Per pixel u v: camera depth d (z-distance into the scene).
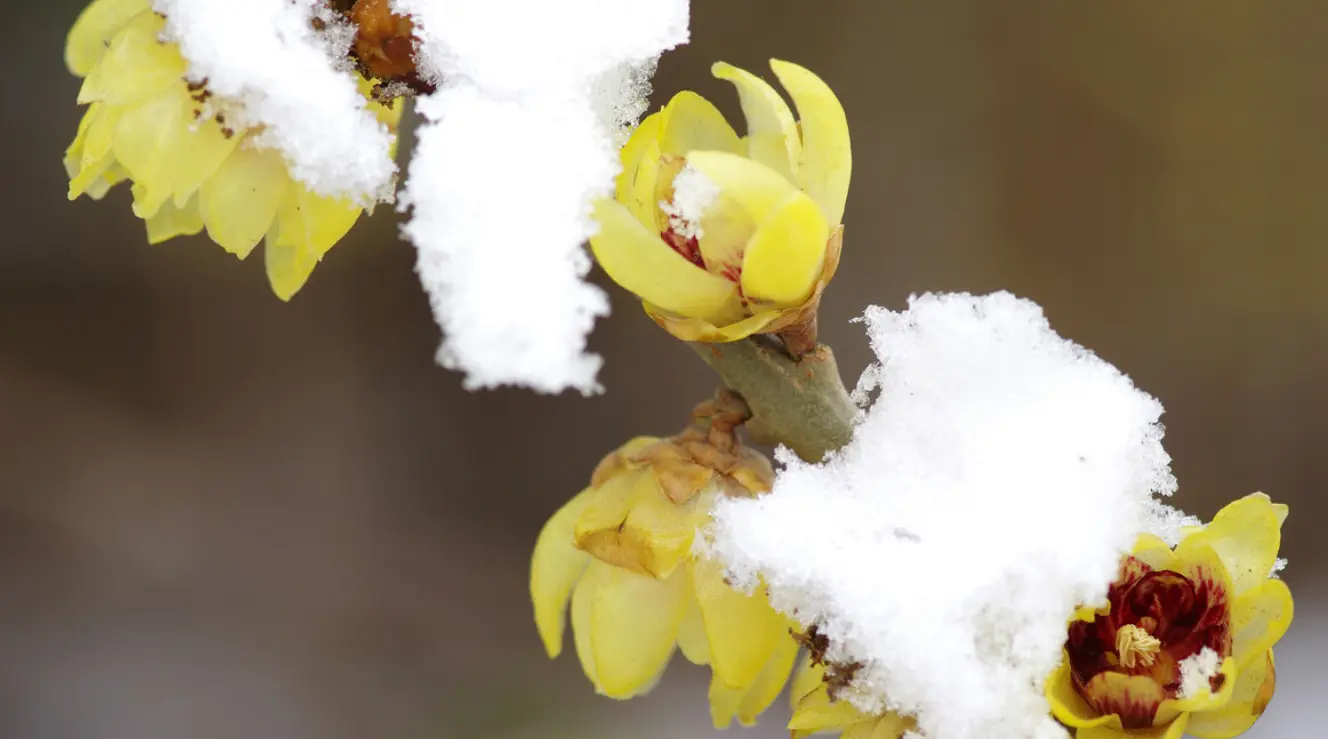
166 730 1.31
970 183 1.57
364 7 0.52
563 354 0.51
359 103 0.52
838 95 1.59
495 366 0.51
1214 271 1.53
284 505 1.55
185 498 1.54
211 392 1.63
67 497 1.53
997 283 1.55
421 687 1.37
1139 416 0.52
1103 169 1.56
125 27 0.53
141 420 1.61
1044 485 0.52
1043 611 0.52
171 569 1.47
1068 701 0.52
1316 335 1.50
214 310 1.67
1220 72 1.54
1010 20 1.57
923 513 0.52
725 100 1.57
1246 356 1.50
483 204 0.51
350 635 1.44
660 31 0.51
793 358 0.53
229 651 1.40
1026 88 1.57
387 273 1.66
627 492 0.54
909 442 0.52
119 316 1.67
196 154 0.53
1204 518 1.47
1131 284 1.54
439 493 1.58
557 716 1.31
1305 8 1.51
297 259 0.54
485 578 1.50
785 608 0.53
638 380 1.60
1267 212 1.52
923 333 0.52
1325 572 1.39
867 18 1.58
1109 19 1.56
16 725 1.30
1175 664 0.52
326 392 1.62
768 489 0.54
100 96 0.53
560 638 0.55
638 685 0.54
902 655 0.52
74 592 1.44
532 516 1.56
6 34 1.68
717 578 0.53
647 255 0.52
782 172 0.53
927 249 1.56
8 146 1.68
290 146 0.52
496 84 0.51
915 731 0.52
